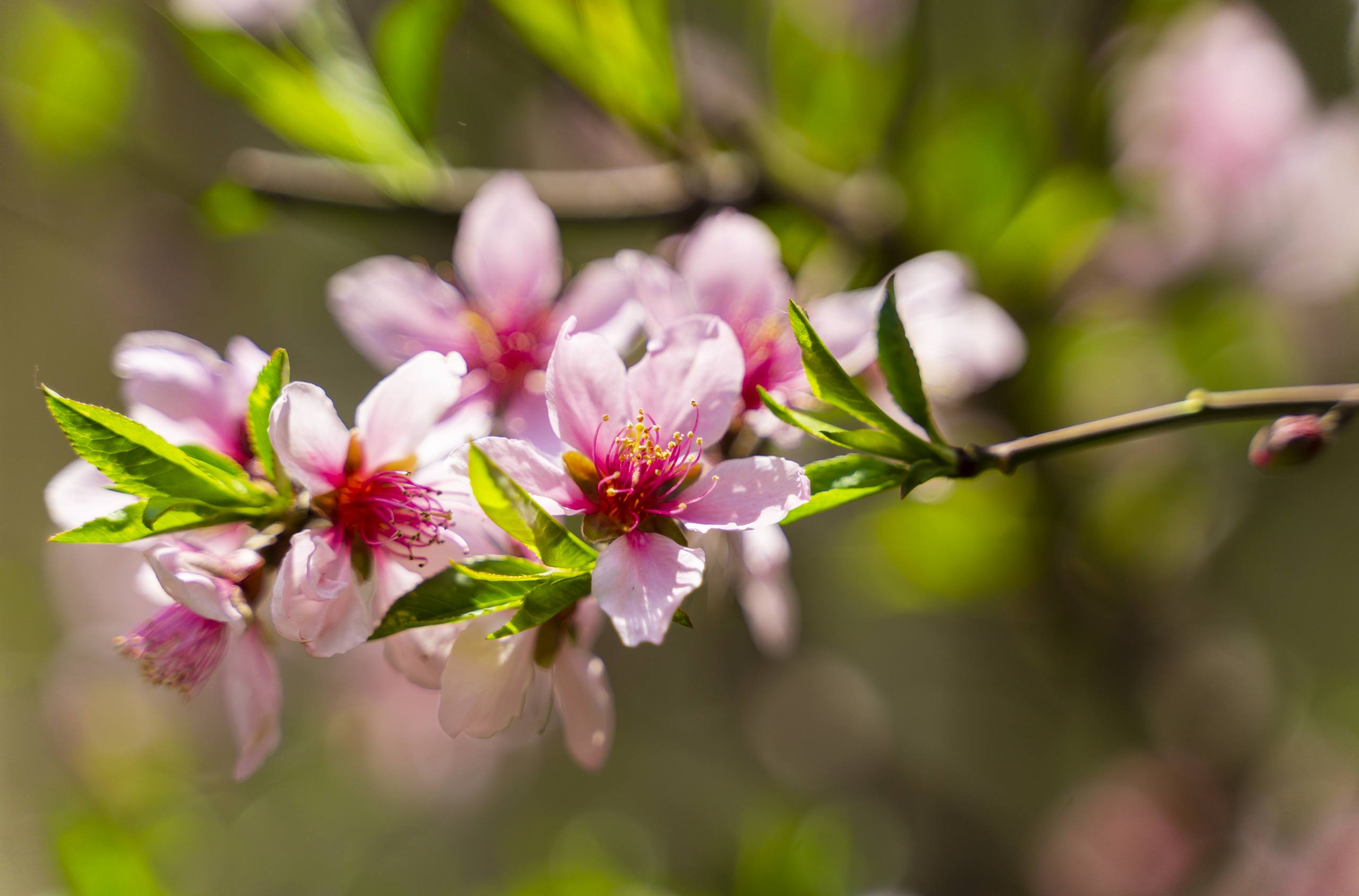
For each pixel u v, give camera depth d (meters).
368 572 0.46
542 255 0.51
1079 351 0.61
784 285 0.49
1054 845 0.76
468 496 0.46
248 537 0.46
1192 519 0.67
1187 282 0.62
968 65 0.65
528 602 0.44
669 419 0.46
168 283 0.81
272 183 0.53
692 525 0.46
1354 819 0.73
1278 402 0.46
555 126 0.67
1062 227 0.55
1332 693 0.79
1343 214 0.62
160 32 0.65
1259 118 0.62
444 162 0.53
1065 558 0.63
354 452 0.46
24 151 0.68
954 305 0.50
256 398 0.46
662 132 0.53
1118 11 0.56
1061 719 0.80
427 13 0.51
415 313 0.51
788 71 0.56
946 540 0.61
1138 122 0.62
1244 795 0.74
